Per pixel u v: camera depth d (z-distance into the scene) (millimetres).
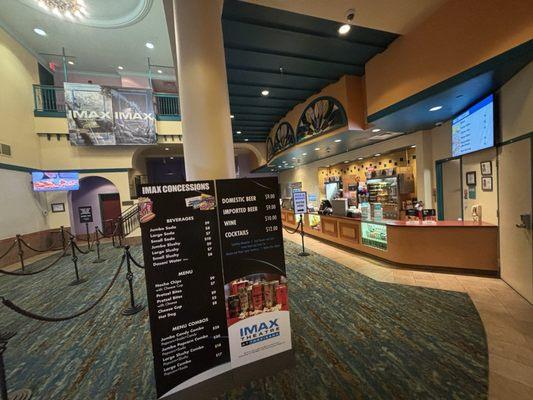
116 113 8516
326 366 2102
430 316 2766
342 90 5078
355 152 8141
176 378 1773
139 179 11297
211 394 1862
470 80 2988
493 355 2109
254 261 2016
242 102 6434
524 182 2961
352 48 4137
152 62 9344
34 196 7707
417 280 3812
